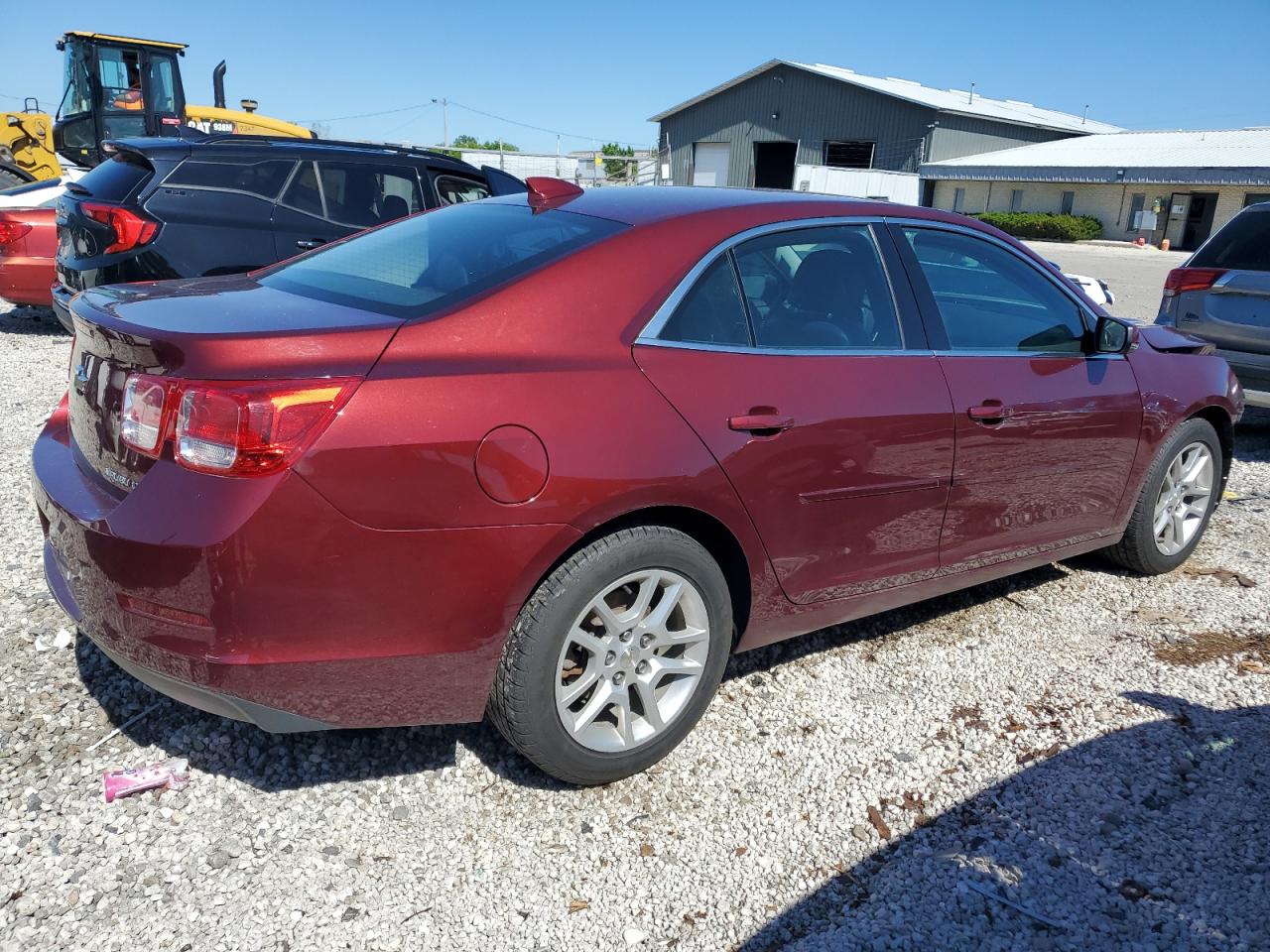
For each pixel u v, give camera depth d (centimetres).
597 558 255
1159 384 414
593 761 270
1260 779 295
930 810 276
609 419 253
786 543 295
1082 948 228
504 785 278
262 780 273
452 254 292
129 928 221
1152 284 2178
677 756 296
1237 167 3756
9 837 246
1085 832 269
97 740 285
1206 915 239
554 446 244
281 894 233
